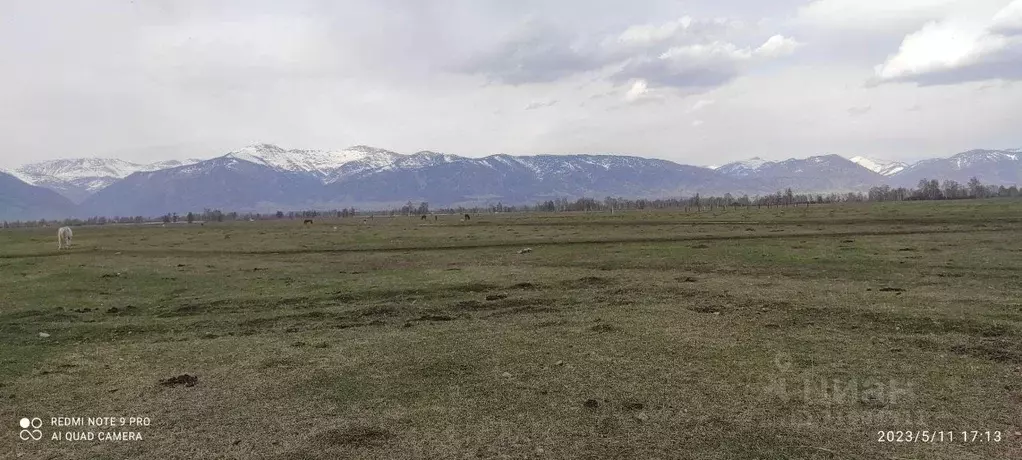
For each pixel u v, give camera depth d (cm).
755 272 2767
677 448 894
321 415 1065
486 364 1358
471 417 1035
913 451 870
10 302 2434
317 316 2047
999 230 4591
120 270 3503
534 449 902
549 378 1240
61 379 1328
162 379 1309
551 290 2434
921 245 3675
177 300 2438
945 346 1405
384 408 1091
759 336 1554
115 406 1141
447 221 11444
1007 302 1869
